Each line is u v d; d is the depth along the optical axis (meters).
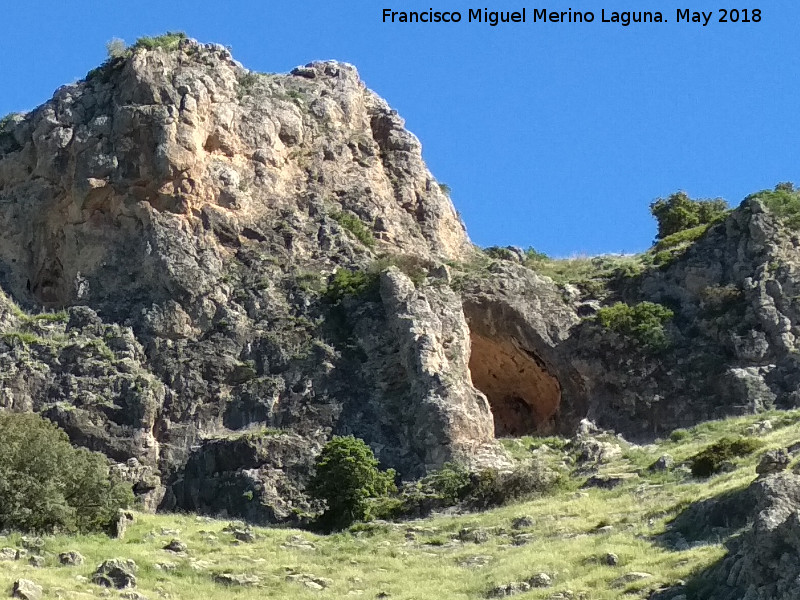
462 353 77.31
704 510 55.81
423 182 91.19
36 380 75.19
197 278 79.19
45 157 81.94
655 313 81.25
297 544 60.41
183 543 58.25
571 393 81.12
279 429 74.56
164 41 85.44
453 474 69.06
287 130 87.50
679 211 93.50
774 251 81.88
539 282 84.94
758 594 44.09
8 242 81.50
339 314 79.00
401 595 52.34
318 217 84.50
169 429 74.75
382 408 74.94
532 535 59.66
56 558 54.50
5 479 58.53
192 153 81.50
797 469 55.09
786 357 77.81
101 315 78.62
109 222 80.69
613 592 49.09
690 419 77.38
